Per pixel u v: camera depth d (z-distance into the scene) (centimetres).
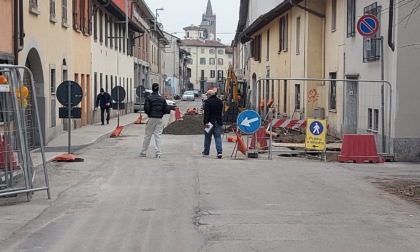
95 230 894
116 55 4656
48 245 805
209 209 1051
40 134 1149
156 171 1572
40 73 2203
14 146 1115
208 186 1310
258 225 920
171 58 10856
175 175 1491
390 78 1808
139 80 6356
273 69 3859
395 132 1780
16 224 930
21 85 1123
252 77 4941
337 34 2500
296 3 2894
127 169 1616
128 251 775
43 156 1151
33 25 2069
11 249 783
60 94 1830
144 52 6794
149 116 1916
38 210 1042
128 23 4731
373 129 1966
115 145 2397
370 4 1992
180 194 1210
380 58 1888
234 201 1127
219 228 901
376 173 1539
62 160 1778
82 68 3247
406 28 1750
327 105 2656
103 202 1125
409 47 1753
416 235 859
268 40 4091
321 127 1856
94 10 3631
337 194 1207
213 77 15575
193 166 1672
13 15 1781
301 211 1031
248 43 5519
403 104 1770
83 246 800
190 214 1009
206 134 1931
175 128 3139
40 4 2183
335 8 2581
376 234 863
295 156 1967
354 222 944
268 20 3828
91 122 3578
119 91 3058
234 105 3281
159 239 837
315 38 2833
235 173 1520
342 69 2405
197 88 15425
